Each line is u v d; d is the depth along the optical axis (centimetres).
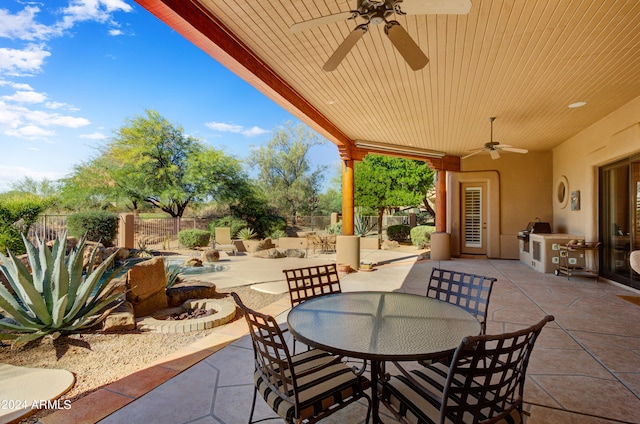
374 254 1074
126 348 302
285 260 942
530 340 142
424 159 911
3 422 190
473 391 148
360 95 475
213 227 1538
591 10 277
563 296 510
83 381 243
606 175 628
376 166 1367
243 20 297
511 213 935
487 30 309
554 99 492
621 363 278
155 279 421
